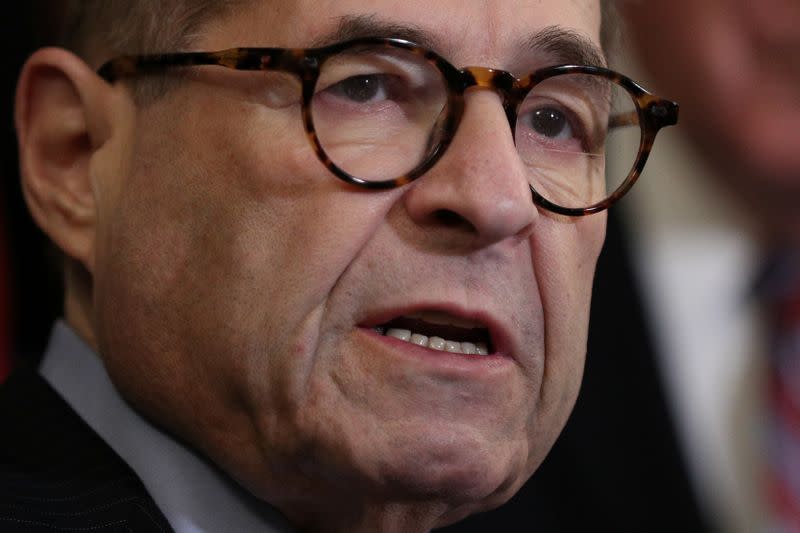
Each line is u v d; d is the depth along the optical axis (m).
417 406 1.79
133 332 1.92
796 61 4.22
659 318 4.13
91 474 1.94
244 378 1.82
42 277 3.07
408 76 1.81
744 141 4.36
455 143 1.79
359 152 1.79
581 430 3.46
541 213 1.91
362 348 1.80
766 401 4.38
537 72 1.85
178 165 1.88
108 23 2.06
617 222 3.68
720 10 4.21
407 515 1.92
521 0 1.88
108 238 1.97
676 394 3.99
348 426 1.79
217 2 1.88
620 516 3.44
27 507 1.80
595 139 2.03
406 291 1.78
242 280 1.81
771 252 4.51
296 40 1.81
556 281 1.92
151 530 1.86
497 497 1.99
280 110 1.81
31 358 2.23
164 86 1.92
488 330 1.88
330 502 1.93
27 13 2.47
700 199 4.56
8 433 2.03
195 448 1.98
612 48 2.21
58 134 2.07
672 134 4.50
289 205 1.79
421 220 1.79
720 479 4.39
